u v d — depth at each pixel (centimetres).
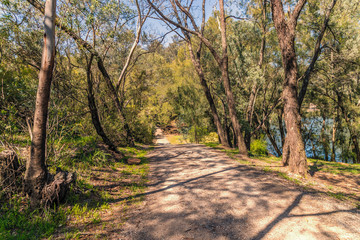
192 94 2050
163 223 363
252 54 1567
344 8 1180
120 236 319
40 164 379
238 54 1585
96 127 831
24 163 459
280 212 390
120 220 373
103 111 1127
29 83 659
